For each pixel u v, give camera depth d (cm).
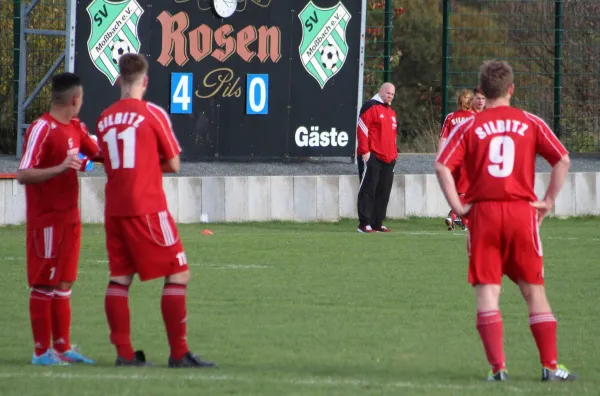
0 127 8556
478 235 2550
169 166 2700
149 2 7531
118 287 2705
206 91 7775
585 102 9550
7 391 2248
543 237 6469
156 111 2684
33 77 8450
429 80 13912
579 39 9969
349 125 8225
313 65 8075
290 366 2758
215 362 2794
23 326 3375
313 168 8175
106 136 2670
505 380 2506
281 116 8006
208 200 7262
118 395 2209
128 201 2647
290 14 7981
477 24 12612
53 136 2750
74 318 3534
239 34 7844
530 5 10331
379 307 3800
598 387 2397
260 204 7412
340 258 5247
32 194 2753
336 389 2323
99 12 7356
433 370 2720
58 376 2459
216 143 7831
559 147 2550
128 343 2733
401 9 11975
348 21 8150
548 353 2539
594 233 6769
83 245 5678
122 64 2702
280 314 3634
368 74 10312
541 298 2573
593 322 3544
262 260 5134
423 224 7512
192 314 3619
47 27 8600
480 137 2556
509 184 2534
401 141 11894
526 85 9912
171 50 7638
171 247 2670
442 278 4553
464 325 3447
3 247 5566
